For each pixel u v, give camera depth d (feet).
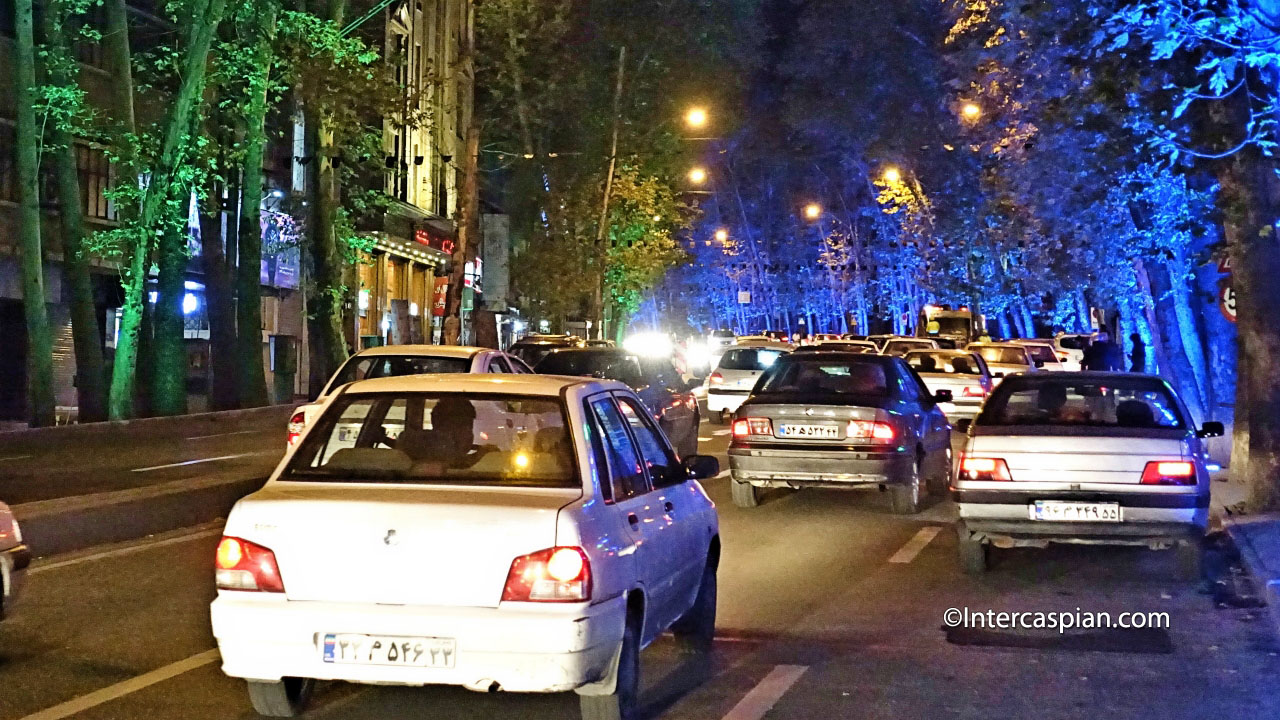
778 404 61.87
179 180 110.73
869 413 60.59
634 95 201.05
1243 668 33.14
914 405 64.95
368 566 24.54
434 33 208.54
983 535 45.29
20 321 132.57
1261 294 58.70
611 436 28.94
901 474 60.64
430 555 24.36
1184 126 55.01
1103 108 68.74
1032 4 63.05
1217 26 49.16
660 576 28.30
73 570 46.06
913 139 252.01
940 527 58.49
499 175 251.60
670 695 30.12
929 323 230.68
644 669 32.58
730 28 208.54
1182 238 96.78
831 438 60.85
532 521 24.30
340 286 141.38
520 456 26.73
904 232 263.90
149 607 39.65
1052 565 48.70
